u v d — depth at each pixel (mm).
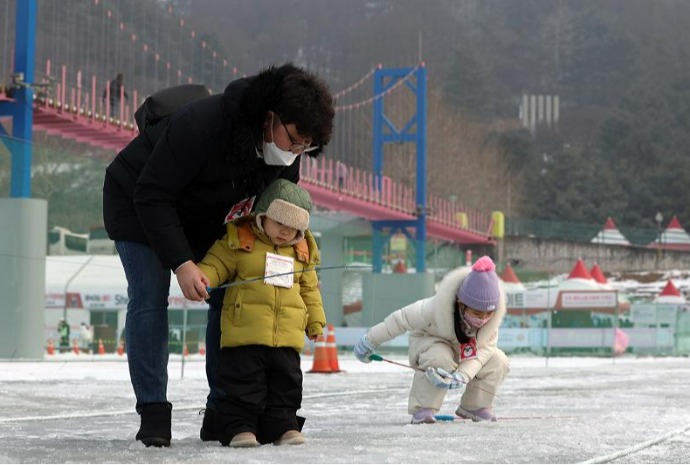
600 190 141500
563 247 104625
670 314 40062
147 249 4914
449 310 6445
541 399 9719
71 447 4531
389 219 56719
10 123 26672
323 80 4680
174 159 4711
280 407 4883
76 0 41562
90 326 24547
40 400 8867
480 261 6445
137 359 4824
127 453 4281
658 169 146375
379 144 57594
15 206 18422
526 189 140125
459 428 6000
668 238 109812
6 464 3848
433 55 192125
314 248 5105
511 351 34469
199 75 57781
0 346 18531
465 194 120000
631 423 6457
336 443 4895
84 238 19594
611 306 34906
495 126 162000
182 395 9719
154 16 51156
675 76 193750
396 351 27938
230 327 4820
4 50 27094
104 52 43250
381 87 58219
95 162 19516
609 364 25219
